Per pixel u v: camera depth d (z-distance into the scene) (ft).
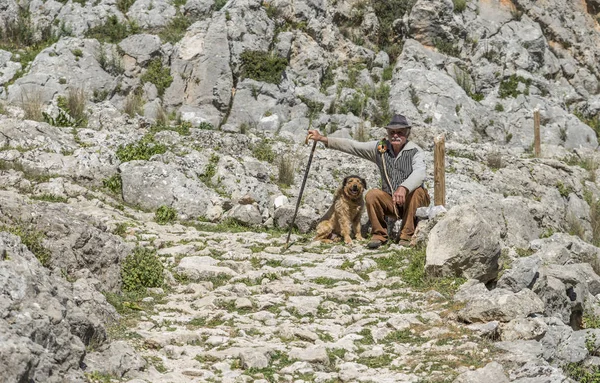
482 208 39.73
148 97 66.28
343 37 80.48
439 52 82.33
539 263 27.81
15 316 15.61
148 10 74.02
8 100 60.64
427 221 33.83
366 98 73.15
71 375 16.08
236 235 36.96
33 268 17.98
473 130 75.61
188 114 65.67
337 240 36.52
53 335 16.06
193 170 45.65
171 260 30.07
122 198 42.04
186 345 20.84
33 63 64.80
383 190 35.63
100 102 63.46
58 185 39.70
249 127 66.64
